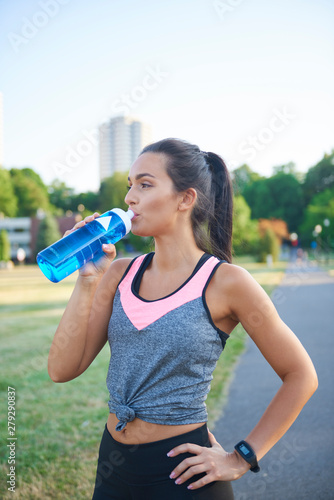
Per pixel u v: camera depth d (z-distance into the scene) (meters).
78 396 4.82
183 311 1.33
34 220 58.03
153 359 1.32
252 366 5.94
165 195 1.41
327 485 3.02
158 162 1.43
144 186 1.44
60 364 1.48
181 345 1.30
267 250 37.28
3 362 6.21
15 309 12.07
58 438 3.75
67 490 2.93
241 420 4.09
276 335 1.36
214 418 4.16
